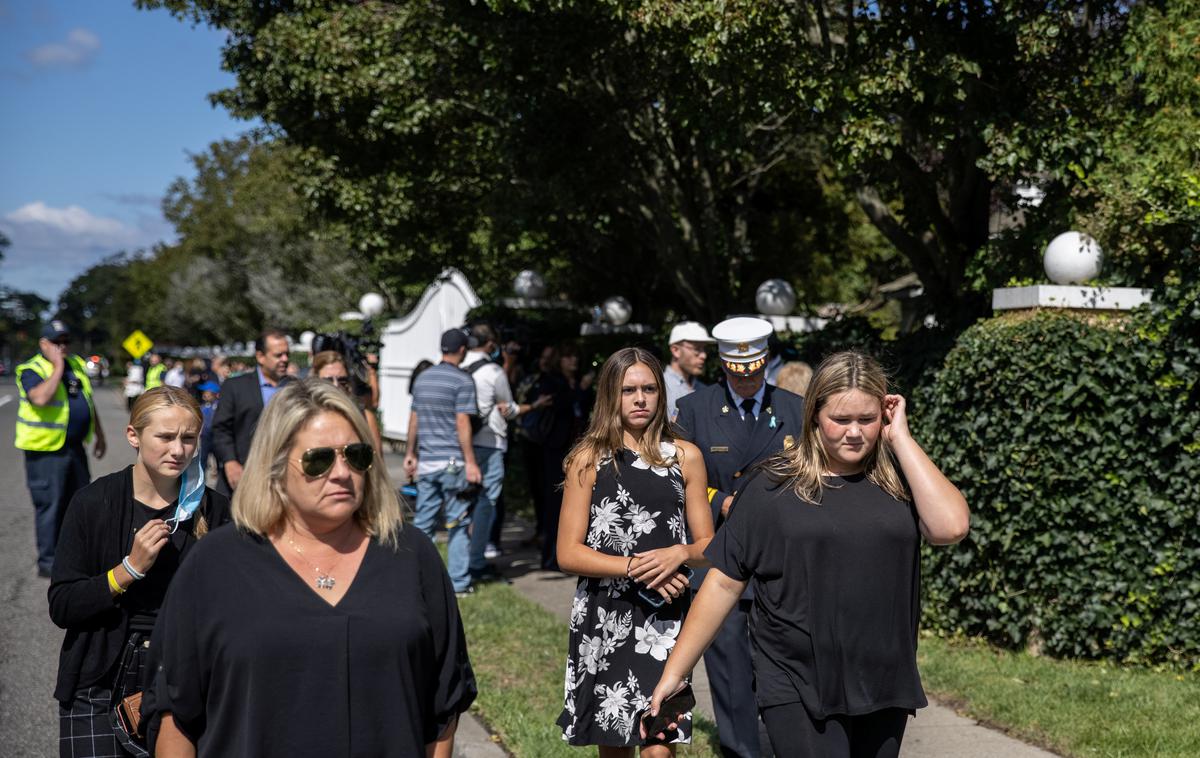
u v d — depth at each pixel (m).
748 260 16.88
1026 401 6.45
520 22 10.03
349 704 2.30
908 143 9.88
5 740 5.48
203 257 50.72
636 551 3.88
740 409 5.01
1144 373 6.14
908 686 3.00
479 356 9.53
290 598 2.34
